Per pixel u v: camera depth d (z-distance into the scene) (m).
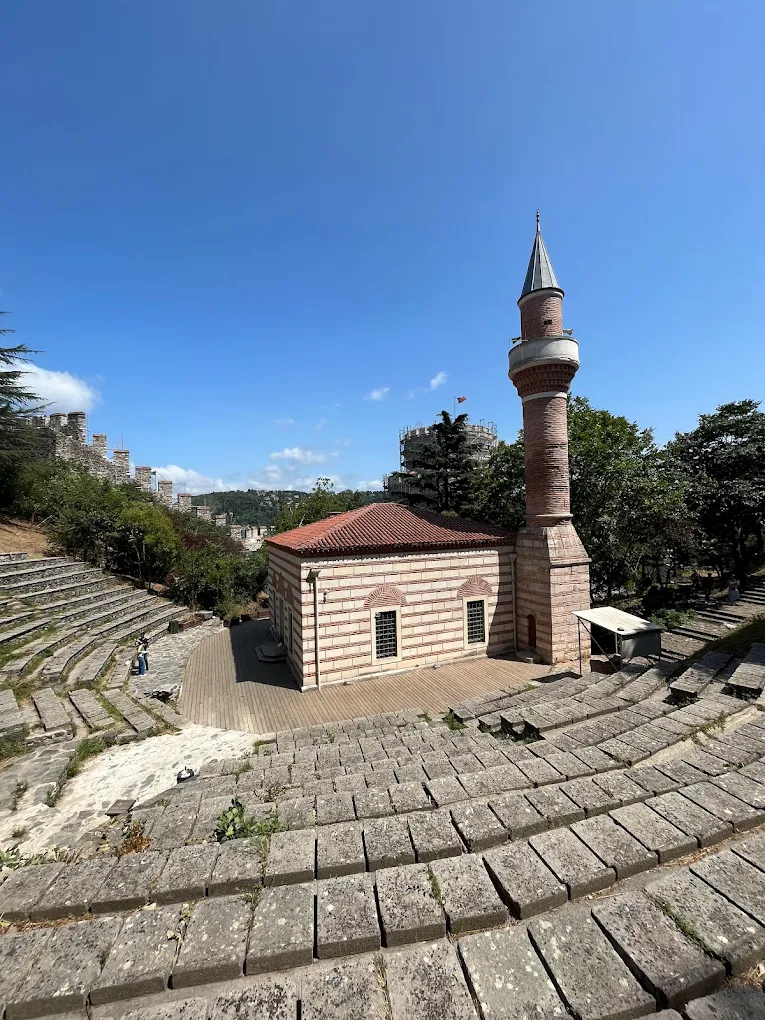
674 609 26.94
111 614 26.64
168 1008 3.48
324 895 4.53
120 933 4.25
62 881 5.08
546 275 22.75
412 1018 3.36
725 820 5.45
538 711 11.30
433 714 15.42
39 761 11.78
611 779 6.62
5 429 32.56
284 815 6.57
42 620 22.47
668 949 3.75
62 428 45.94
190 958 3.95
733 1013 3.26
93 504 36.25
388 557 20.97
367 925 4.18
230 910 4.45
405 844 5.40
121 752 13.09
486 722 11.92
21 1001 3.71
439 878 4.68
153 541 34.81
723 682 11.08
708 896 4.25
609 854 4.93
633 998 3.41
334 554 19.83
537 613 22.72
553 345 21.77
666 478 31.23
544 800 6.18
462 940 3.96
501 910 4.29
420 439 51.25
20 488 34.78
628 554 31.55
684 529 31.72
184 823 6.88
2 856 6.93
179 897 4.86
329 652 19.75
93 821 9.54
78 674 18.19
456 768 8.27
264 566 39.16
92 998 3.76
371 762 9.38
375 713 16.95
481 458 49.84
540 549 22.47
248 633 28.06
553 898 4.41
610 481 27.45
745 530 36.16
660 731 8.55
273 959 3.95
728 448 35.22
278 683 20.05
